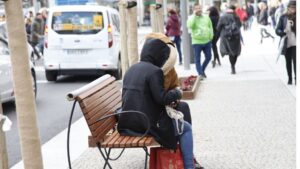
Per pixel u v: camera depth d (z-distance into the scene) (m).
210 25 25.25
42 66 37.44
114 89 11.26
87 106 8.94
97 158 12.06
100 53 27.58
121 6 15.51
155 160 9.63
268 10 63.06
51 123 17.08
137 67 9.52
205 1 72.50
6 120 6.88
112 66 27.72
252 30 76.00
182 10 29.67
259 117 15.80
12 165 12.18
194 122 15.45
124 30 15.70
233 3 26.89
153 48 9.59
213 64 30.55
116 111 10.41
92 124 8.95
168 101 9.12
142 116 9.27
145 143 8.91
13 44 6.69
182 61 35.69
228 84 23.23
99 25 27.59
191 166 9.56
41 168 7.01
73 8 27.88
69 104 20.98
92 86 9.83
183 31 29.73
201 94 20.77
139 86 9.32
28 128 6.86
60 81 29.08
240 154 11.75
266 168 10.66
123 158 11.89
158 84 9.18
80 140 14.05
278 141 12.77
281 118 15.52
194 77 23.12
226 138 13.30
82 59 27.72
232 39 26.39
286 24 21.61
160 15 22.30
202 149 12.31
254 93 20.44
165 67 9.66
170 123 9.28
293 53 21.84
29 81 6.82
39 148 6.99
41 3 69.31
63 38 27.69
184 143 9.52
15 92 6.81
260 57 35.03
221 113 16.70
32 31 41.97
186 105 10.17
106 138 9.49
